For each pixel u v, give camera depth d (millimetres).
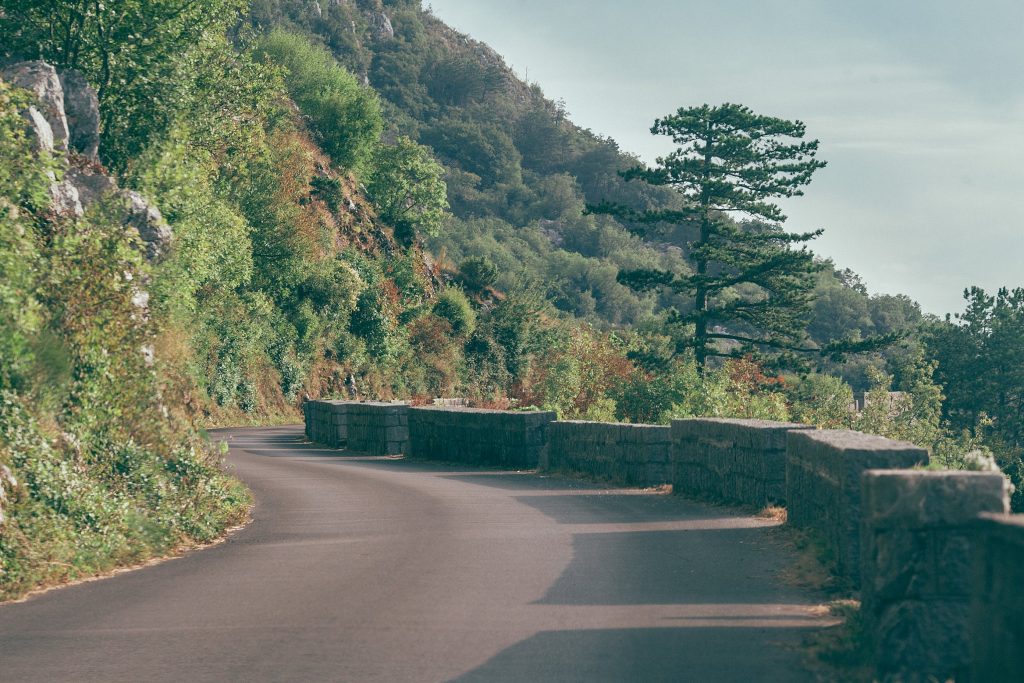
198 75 36438
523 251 184000
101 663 7199
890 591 6125
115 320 16391
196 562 12016
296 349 55719
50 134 20938
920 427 43344
